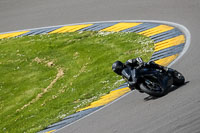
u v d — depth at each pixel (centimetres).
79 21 8306
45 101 5484
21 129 4716
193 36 5866
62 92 5625
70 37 7594
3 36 8544
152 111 3275
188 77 4019
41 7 9638
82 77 5897
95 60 6359
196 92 3338
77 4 9250
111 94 4678
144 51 6009
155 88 3569
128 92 4366
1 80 6594
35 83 6247
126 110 3628
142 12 7744
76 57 6725
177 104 3212
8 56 7425
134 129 3012
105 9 8481
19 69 6856
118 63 3703
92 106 4459
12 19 9344
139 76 3541
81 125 3747
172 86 3903
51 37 7831
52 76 6331
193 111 2938
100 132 3247
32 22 8912
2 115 5469
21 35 8344
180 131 2681
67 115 4519
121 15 7950
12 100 5881
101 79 5612
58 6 9438
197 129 2620
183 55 5088
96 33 7481
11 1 10538
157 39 6341
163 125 2881
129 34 6969
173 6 7488
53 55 7062
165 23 6919
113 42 6850
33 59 7100
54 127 4203
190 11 7000
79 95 5322
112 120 3472
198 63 4462
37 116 5028
